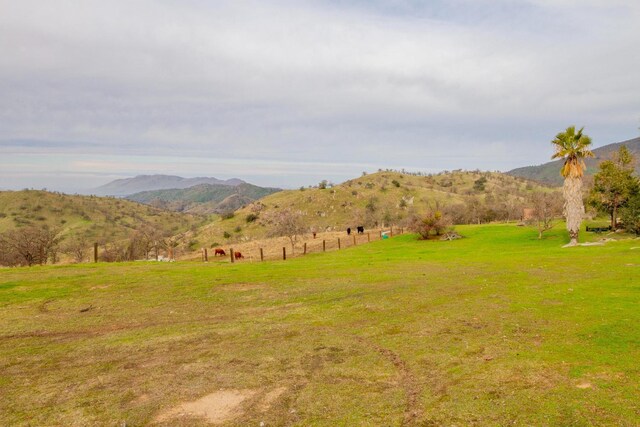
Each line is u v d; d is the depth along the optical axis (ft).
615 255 86.79
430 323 44.04
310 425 24.34
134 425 25.09
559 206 214.48
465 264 89.66
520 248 139.64
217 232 571.69
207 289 67.10
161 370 33.71
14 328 46.88
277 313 51.39
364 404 26.76
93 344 40.86
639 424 22.63
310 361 34.71
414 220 216.13
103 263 105.81
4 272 86.17
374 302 54.70
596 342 35.29
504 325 41.93
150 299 60.80
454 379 29.96
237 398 28.27
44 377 32.86
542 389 27.55
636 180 179.83
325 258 126.93
